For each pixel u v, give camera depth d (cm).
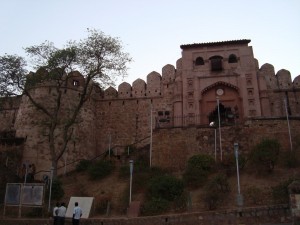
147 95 3025
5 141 2531
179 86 2794
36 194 1634
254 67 2725
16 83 2200
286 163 1792
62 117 2639
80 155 2680
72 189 2000
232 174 1820
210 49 2859
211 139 2105
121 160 2305
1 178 2144
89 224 1491
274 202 1472
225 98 2709
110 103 3088
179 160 2089
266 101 2620
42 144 2502
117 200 1762
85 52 2289
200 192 1689
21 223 1517
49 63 2230
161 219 1425
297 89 2767
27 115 2627
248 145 2030
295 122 2027
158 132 2195
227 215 1373
